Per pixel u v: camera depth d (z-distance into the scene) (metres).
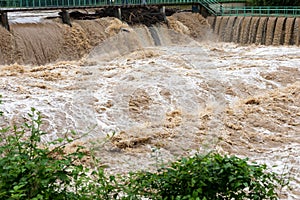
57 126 10.72
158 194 4.71
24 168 4.14
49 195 4.19
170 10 30.11
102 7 25.06
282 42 26.14
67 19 22.97
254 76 15.68
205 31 29.34
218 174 4.66
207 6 29.97
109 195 5.02
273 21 26.28
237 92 14.18
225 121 11.62
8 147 4.43
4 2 23.95
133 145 7.88
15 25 21.05
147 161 7.29
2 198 3.88
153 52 10.53
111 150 7.73
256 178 4.92
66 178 4.25
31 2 24.48
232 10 30.27
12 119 10.97
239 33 27.91
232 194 4.68
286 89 14.64
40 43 21.16
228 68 16.92
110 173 6.84
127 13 26.64
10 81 14.38
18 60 20.20
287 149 10.66
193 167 4.74
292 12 28.67
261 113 12.70
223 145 10.57
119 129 8.45
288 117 12.63
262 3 30.39
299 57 19.97
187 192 4.59
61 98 12.38
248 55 21.77
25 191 4.04
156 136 8.07
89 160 7.40
